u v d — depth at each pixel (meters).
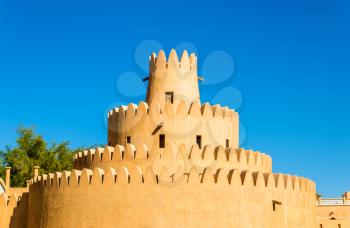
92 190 43.22
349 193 69.25
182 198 41.34
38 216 47.41
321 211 64.44
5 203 53.44
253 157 46.47
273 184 44.72
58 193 45.09
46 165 89.56
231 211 41.88
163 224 41.06
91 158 46.88
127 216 41.72
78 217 43.41
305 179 48.66
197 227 41.09
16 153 88.56
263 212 43.53
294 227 46.06
